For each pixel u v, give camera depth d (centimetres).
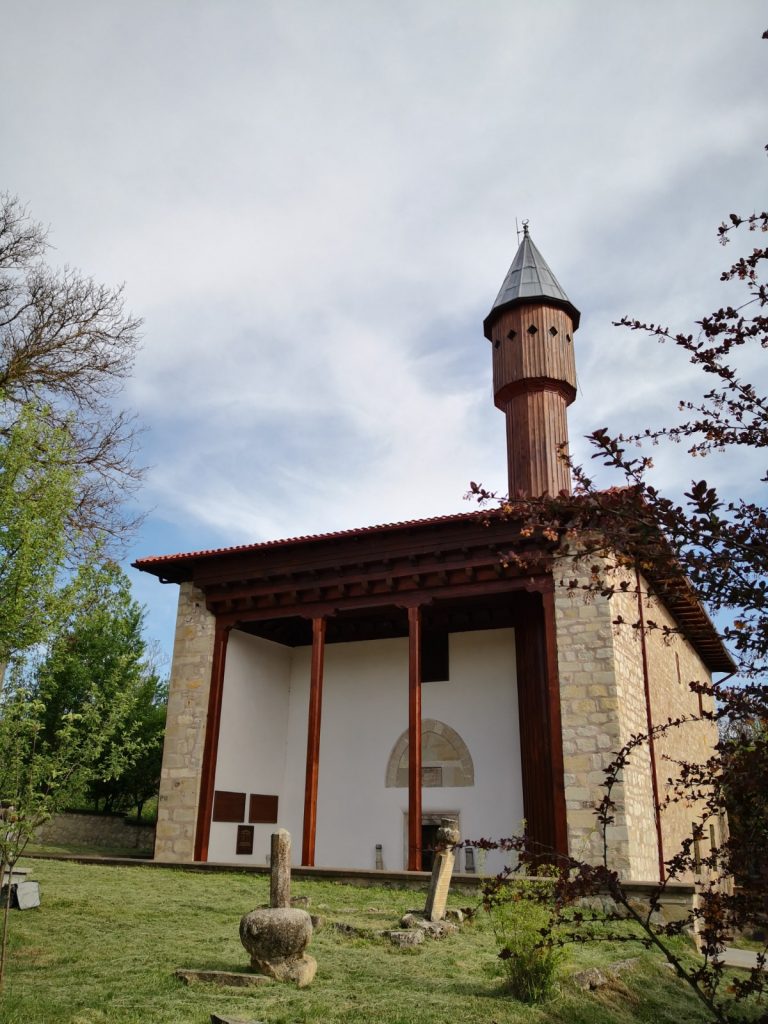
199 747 1847
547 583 1619
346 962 841
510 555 511
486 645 1988
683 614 1972
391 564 1756
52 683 851
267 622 2100
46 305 1719
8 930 896
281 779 2097
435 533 1717
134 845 2633
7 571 812
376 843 1950
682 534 421
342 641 2169
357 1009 682
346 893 1266
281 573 1844
